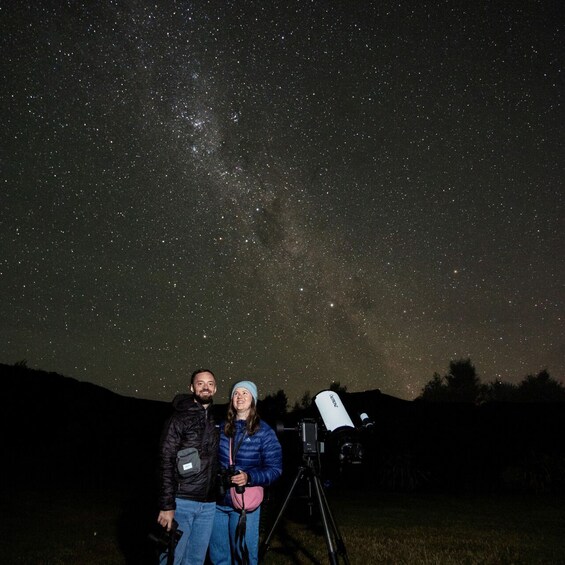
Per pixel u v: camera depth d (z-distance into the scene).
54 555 6.64
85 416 21.47
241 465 4.62
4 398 21.58
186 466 4.06
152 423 23.23
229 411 4.77
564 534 8.36
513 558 6.61
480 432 20.30
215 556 4.68
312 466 4.90
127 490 12.63
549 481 14.59
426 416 22.22
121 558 6.50
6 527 8.36
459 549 7.14
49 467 15.84
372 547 7.10
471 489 15.02
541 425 20.66
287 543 7.23
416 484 15.27
